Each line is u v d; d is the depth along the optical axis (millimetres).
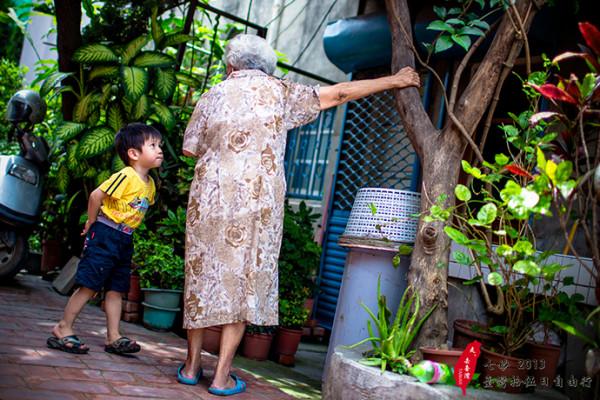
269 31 7723
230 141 2781
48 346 2998
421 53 4684
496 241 3617
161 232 4465
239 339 2787
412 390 2352
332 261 5527
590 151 2963
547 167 2057
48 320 3680
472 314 3283
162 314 4180
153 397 2504
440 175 2928
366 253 3383
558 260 2898
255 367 3842
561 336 2902
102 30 5344
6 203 4613
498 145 4480
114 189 3059
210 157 2818
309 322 5051
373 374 2441
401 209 3373
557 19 3961
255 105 2818
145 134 3178
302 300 4363
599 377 2182
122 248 3170
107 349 3186
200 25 6859
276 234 2832
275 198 2812
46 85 4656
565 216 2549
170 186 4801
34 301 4316
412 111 3143
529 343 2703
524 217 2094
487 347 2705
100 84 5199
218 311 2693
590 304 2760
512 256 2428
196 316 2730
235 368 3588
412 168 5059
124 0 5320
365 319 3301
